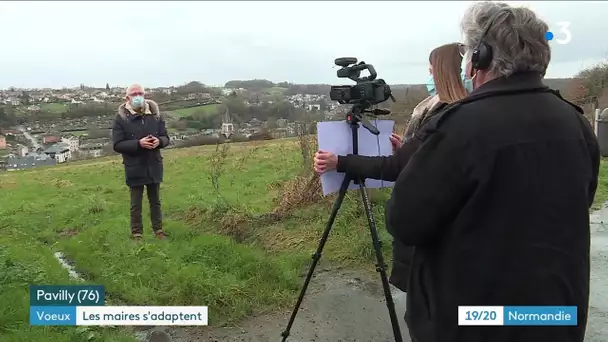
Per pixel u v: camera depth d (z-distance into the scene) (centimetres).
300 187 780
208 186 1107
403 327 424
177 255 583
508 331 188
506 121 183
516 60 189
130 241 645
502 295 184
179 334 412
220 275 514
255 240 677
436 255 201
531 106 187
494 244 183
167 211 884
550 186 183
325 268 559
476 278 186
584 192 190
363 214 669
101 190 1210
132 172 662
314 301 476
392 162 280
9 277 476
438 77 321
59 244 690
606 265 542
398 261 331
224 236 690
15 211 962
